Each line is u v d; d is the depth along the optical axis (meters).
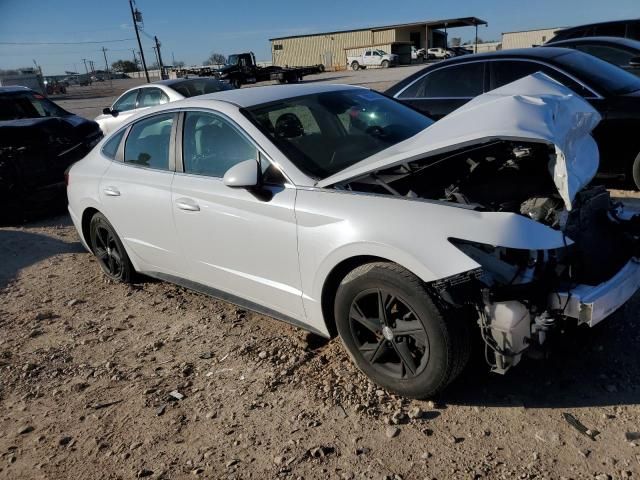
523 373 3.08
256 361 3.50
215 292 3.99
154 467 2.70
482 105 2.93
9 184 7.32
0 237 6.97
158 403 3.20
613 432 2.58
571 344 3.28
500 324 2.55
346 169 3.17
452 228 2.59
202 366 3.54
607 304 2.62
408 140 3.14
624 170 5.82
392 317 2.87
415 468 2.50
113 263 5.06
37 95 9.84
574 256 2.69
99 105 30.06
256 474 2.58
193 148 3.92
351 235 2.86
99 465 2.76
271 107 3.76
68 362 3.79
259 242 3.39
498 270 2.59
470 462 2.50
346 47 58.91
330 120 3.81
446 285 2.55
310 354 3.52
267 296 3.52
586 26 10.53
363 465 2.55
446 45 58.00
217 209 3.62
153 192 4.13
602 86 5.79
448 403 2.90
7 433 3.09
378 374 3.03
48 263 5.90
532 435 2.62
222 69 35.41
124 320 4.34
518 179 3.38
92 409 3.22
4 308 4.82
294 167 3.29
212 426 2.95
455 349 2.66
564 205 2.85
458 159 3.61
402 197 2.86
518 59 6.26
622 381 2.92
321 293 3.13
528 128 2.62
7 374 3.70
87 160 5.08
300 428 2.84
